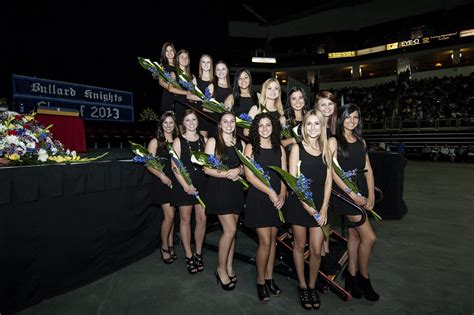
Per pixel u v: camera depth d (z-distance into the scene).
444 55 21.52
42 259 2.31
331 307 2.20
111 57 8.51
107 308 2.18
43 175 2.29
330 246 3.29
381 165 4.66
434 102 19.67
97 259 2.72
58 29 7.41
